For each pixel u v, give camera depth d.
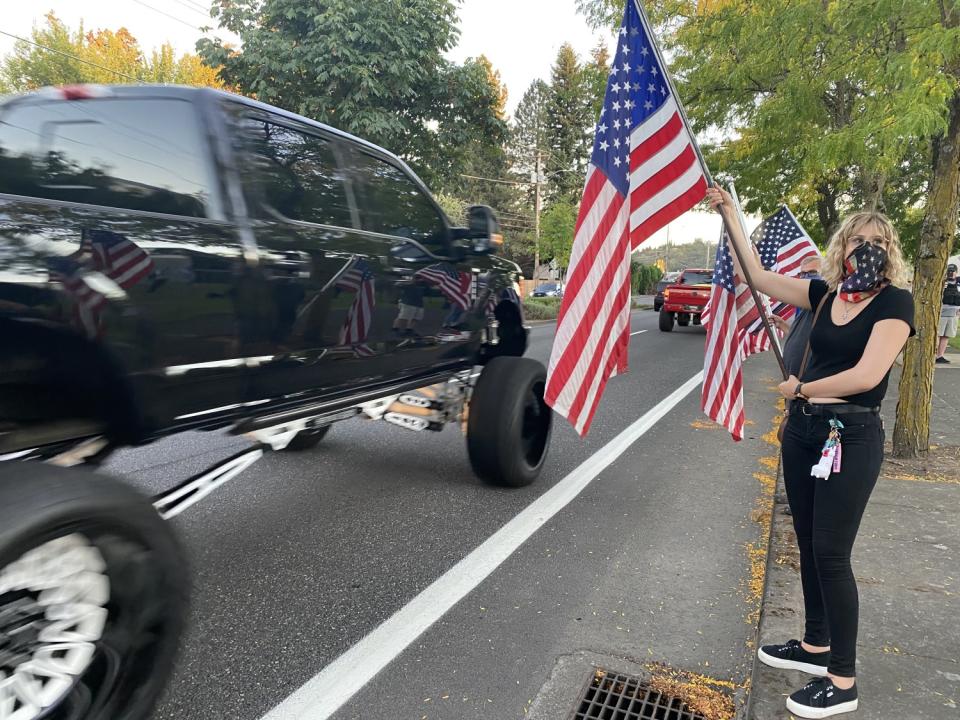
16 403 2.17
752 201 15.40
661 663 2.89
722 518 4.59
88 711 1.85
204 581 3.47
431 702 2.59
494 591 3.47
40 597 1.72
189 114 2.83
